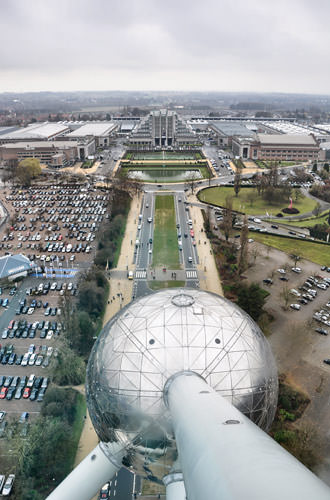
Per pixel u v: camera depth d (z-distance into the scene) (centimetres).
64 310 12256
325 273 15700
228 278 15288
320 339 11675
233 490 1337
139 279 15288
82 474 4541
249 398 3806
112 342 4212
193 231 19775
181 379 3547
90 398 4428
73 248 18138
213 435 2022
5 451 8256
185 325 4025
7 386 10181
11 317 13075
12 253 17862
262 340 4372
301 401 9425
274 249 17988
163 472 4150
